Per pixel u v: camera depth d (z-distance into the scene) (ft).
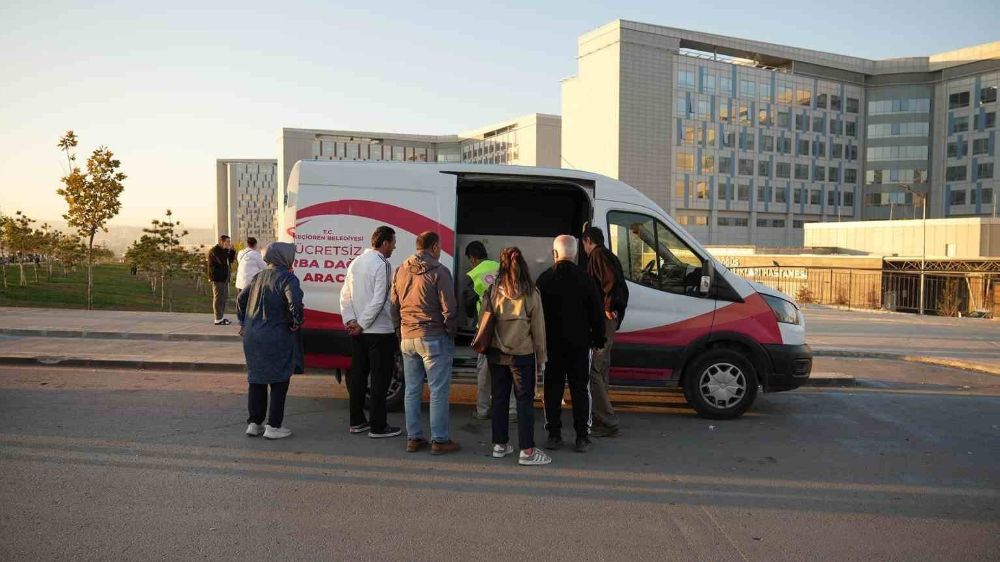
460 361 24.43
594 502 15.55
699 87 259.80
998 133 267.59
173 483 15.97
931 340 45.47
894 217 290.56
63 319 44.65
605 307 21.09
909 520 14.90
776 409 25.96
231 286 160.35
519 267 18.06
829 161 288.51
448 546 13.03
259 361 19.49
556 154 365.20
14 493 15.03
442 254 23.48
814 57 281.54
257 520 13.98
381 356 20.17
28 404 23.16
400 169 23.80
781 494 16.40
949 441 21.67
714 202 263.90
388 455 18.72
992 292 104.68
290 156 401.70
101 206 80.18
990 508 15.72
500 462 18.37
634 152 250.37
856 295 109.91
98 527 13.41
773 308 24.23
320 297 23.24
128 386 26.68
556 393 19.67
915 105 287.48
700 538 13.71
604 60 254.06
